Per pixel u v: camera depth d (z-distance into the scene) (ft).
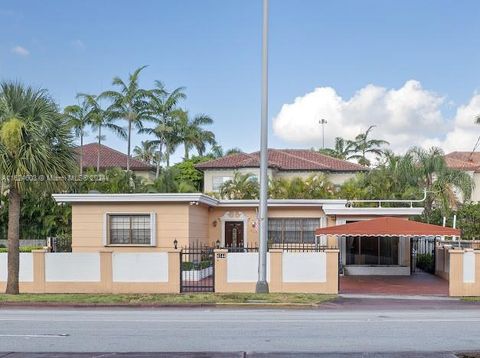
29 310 54.13
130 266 66.03
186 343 34.88
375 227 74.74
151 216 85.35
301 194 122.31
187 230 84.99
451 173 126.82
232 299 58.44
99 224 86.28
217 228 97.81
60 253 66.64
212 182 162.40
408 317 48.24
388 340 35.94
